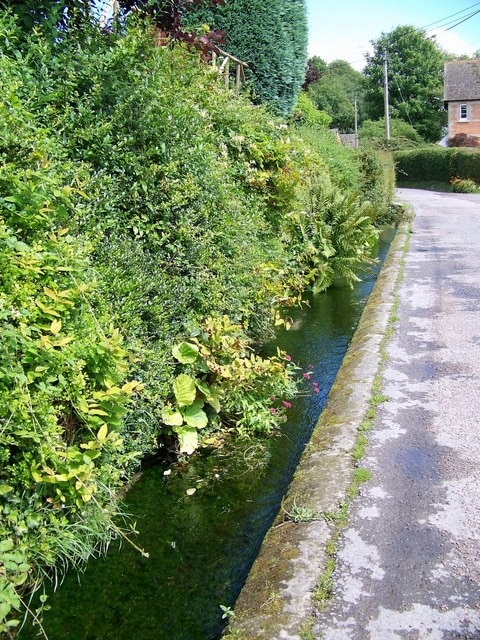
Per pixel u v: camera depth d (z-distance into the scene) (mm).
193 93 5695
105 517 2857
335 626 2150
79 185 3260
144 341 3525
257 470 3623
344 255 8203
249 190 6641
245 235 5195
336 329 6262
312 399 4570
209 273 4234
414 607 2232
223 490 3418
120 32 4508
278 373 4191
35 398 2426
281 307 6891
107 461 2914
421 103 52406
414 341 5242
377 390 4168
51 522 2555
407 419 3730
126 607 2529
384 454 3314
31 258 2537
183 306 3938
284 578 2393
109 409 2861
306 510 2822
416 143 41594
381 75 53844
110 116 3793
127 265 3477
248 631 2152
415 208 17938
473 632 2115
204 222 4289
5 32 3359
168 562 2807
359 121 62781
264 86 11883
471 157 29656
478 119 43094
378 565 2451
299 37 13391
